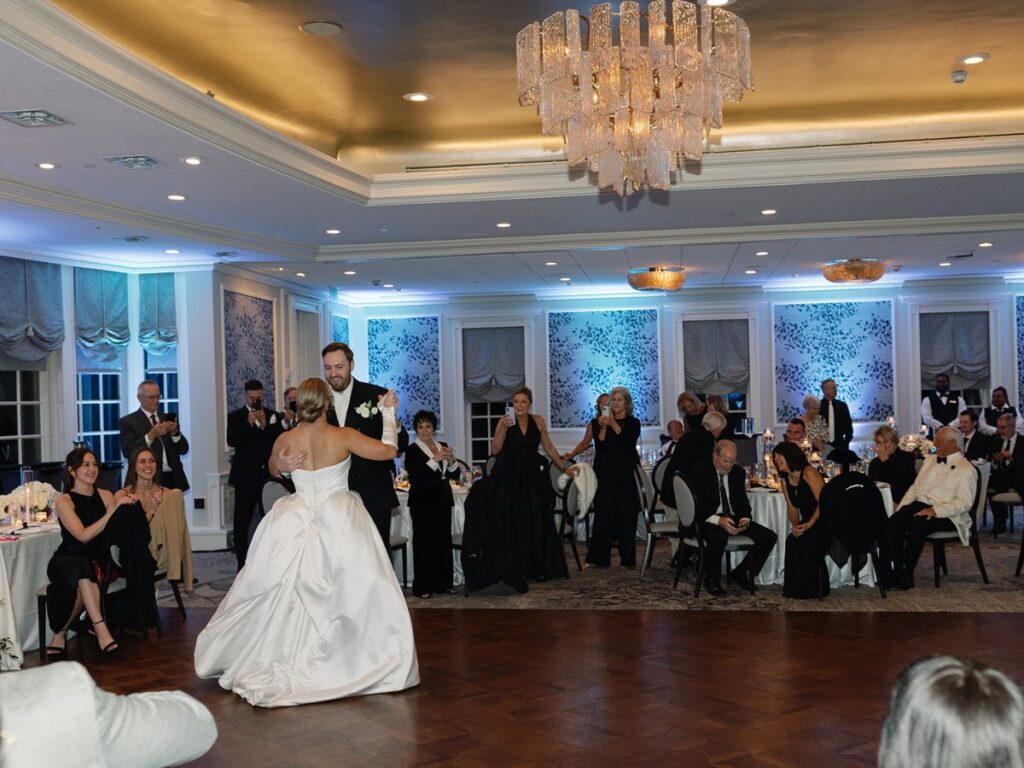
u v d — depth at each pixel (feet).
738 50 17.31
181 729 5.62
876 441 30.81
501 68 22.48
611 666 19.04
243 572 18.01
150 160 22.27
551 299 53.31
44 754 4.95
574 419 53.26
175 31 19.62
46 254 33.19
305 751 14.65
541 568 28.04
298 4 18.37
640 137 17.67
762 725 15.37
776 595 25.84
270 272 40.70
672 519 30.89
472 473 32.83
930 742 3.77
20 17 14.74
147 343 37.58
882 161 25.75
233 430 30.50
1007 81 24.22
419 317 54.39
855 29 20.58
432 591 26.81
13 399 33.04
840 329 51.47
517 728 15.48
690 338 52.34
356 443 17.80
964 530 26.32
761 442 47.34
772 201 28.99
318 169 25.23
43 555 22.61
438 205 28.43
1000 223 32.24
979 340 50.55
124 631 23.38
